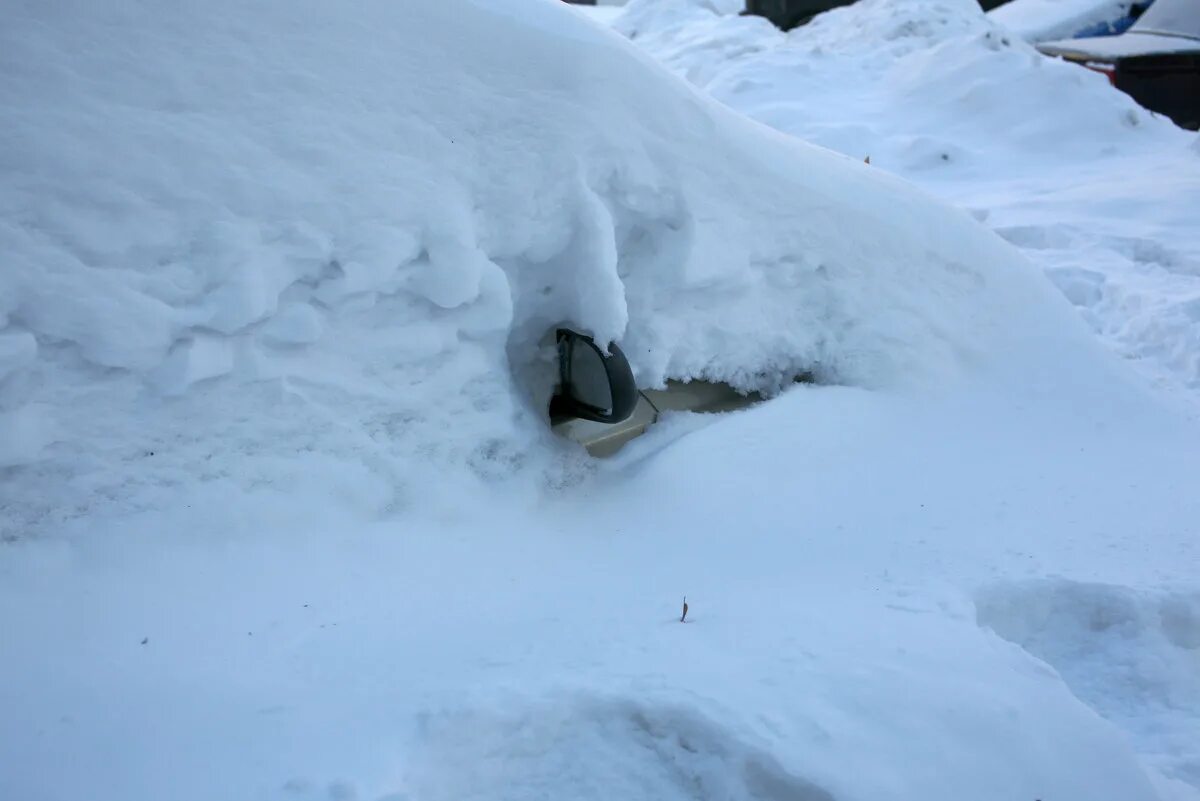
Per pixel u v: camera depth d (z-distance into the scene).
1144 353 6.52
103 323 2.92
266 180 3.25
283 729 2.34
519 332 3.96
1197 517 3.93
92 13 3.20
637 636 2.82
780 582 3.30
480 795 2.33
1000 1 19.67
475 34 3.93
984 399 4.88
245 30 3.43
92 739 2.28
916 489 4.08
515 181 3.76
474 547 3.38
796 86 12.60
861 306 4.78
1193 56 13.16
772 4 17.08
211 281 3.10
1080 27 16.42
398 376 3.48
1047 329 5.34
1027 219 8.93
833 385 4.68
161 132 3.15
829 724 2.38
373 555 3.18
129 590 2.79
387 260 3.39
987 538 3.69
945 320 5.01
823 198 4.78
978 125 11.67
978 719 2.43
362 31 3.67
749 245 4.42
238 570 2.96
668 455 4.04
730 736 2.33
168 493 3.00
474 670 2.64
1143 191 9.38
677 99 4.36
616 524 3.70
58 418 2.90
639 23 16.59
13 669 2.48
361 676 2.62
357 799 2.08
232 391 3.14
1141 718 2.81
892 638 2.79
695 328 4.27
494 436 3.67
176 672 2.57
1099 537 3.72
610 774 2.38
